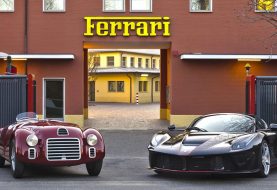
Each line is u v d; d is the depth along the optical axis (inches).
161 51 1093.8
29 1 920.3
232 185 357.4
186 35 922.1
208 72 929.5
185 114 927.7
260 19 833.5
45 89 924.0
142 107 1664.6
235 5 920.9
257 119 429.1
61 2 922.7
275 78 664.4
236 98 932.0
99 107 1658.5
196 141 378.3
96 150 392.8
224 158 362.0
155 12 922.7
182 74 927.0
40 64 920.9
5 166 478.9
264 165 392.2
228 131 409.4
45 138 381.1
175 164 374.6
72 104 921.5
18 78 635.5
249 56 904.3
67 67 921.5
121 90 2145.7
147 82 2213.3
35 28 919.0
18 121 450.6
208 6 924.6
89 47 1007.6
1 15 920.3
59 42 920.9
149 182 374.9
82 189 342.6
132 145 671.1
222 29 922.1
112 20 920.9
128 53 2194.9
